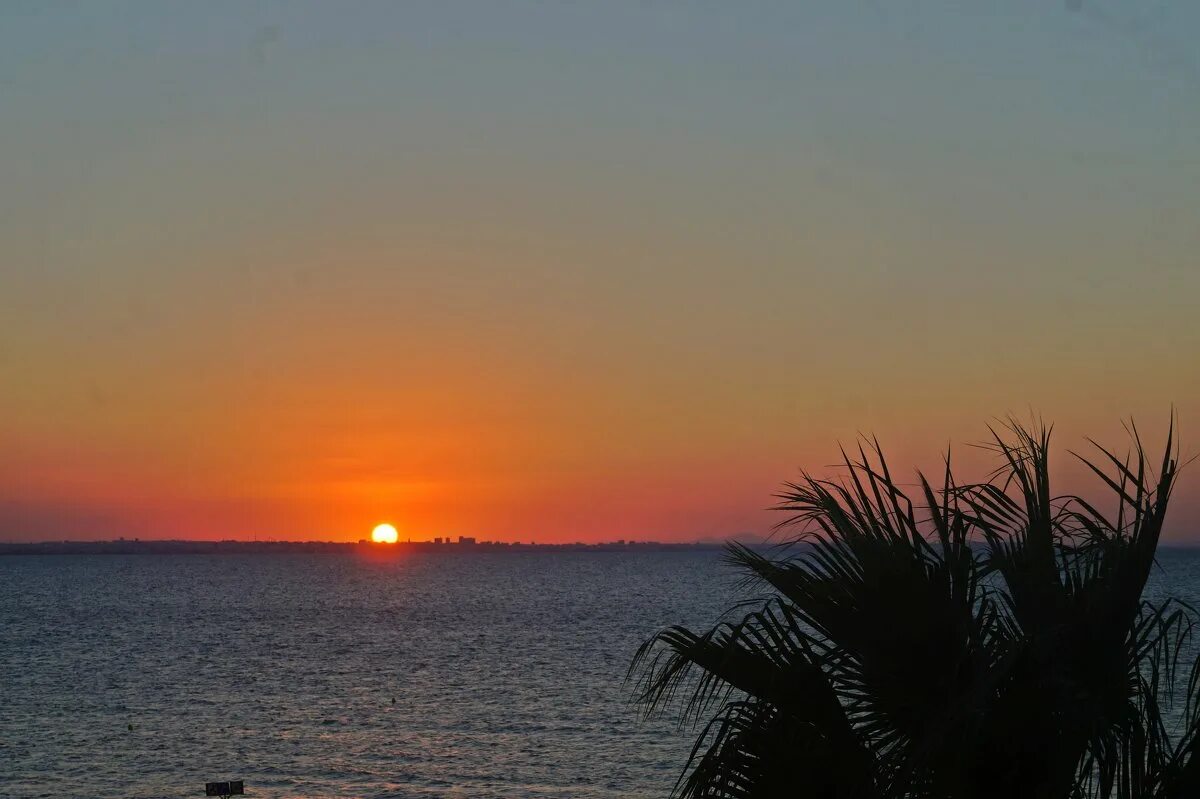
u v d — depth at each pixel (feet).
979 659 18.35
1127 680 19.44
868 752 19.43
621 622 350.02
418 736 143.84
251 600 501.97
